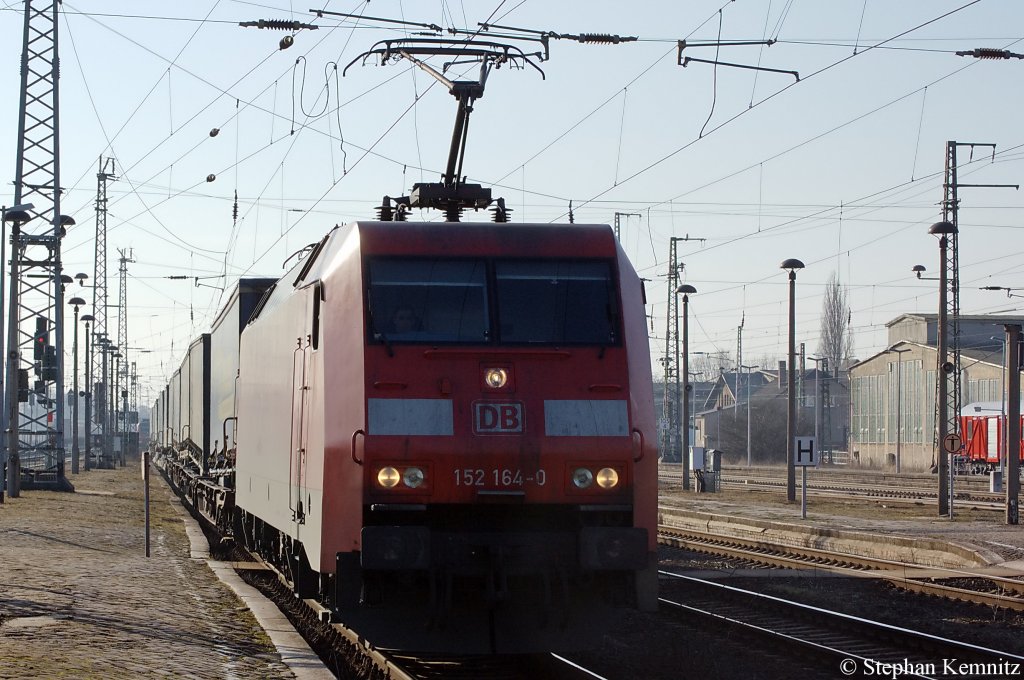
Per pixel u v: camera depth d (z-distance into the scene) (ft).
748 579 62.69
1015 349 91.40
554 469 35.42
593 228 38.83
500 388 35.88
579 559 35.01
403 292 36.73
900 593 56.70
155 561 62.64
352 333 36.50
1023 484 175.63
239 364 67.21
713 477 145.07
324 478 36.35
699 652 40.11
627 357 37.04
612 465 35.76
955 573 63.10
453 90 48.57
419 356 35.88
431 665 37.91
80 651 33.55
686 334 151.23
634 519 35.94
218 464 84.28
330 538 35.88
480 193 45.75
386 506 34.55
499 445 35.19
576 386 36.35
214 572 59.11
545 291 37.45
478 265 37.45
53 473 131.34
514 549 35.14
